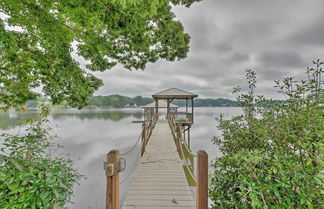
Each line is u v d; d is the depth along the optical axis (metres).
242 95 1.89
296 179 0.94
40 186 1.27
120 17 2.01
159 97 10.94
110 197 1.50
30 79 2.74
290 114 1.25
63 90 2.66
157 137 6.79
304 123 1.07
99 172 7.74
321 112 0.98
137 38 2.99
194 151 10.51
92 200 5.42
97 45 3.34
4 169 1.21
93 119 32.97
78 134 17.45
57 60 2.57
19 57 2.36
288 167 1.00
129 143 13.82
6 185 1.19
